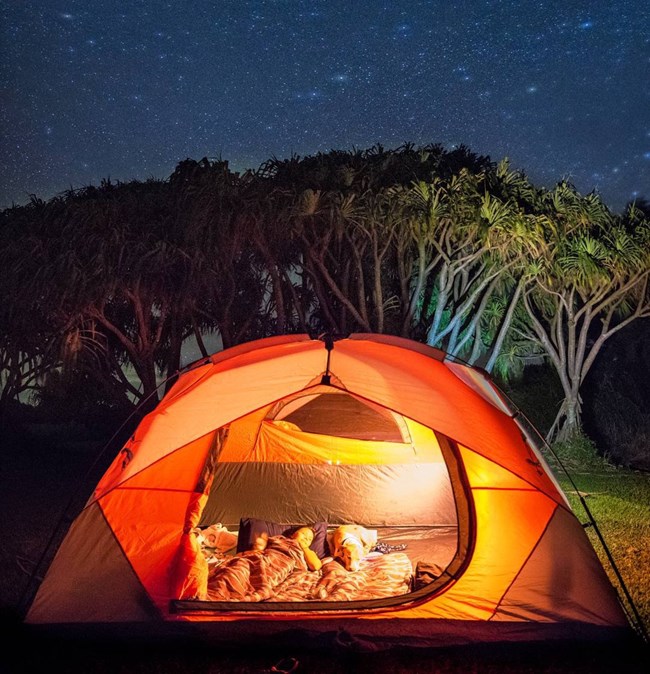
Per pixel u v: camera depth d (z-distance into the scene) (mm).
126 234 11664
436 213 11117
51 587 4172
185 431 4285
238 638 3947
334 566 5008
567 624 4078
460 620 4148
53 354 12375
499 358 12508
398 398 4332
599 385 11891
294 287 13070
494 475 4469
